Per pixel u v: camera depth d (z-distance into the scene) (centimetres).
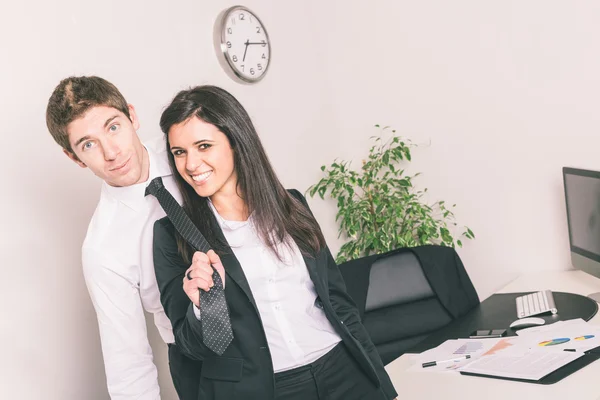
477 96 330
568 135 309
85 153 149
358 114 365
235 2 302
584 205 260
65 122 145
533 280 303
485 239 336
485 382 176
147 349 170
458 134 337
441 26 335
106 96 150
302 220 150
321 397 141
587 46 298
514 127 322
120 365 165
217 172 131
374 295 257
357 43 360
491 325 234
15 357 186
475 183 336
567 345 188
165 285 138
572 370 169
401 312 256
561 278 297
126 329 167
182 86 262
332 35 365
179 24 265
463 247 341
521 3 312
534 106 315
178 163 132
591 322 211
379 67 356
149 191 149
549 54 308
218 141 131
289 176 328
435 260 265
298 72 345
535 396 159
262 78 312
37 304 195
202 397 138
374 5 352
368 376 149
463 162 338
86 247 166
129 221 166
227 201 141
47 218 201
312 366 142
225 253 136
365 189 360
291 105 336
